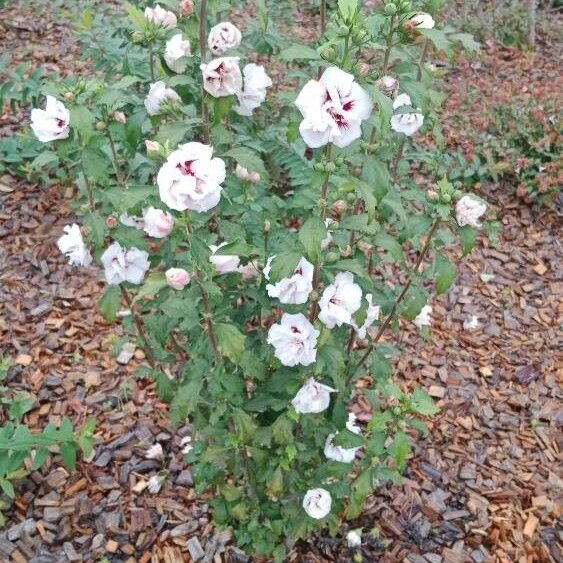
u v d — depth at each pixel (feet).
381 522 3.94
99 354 4.82
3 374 4.52
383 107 2.19
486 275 5.84
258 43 4.37
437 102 2.96
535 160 6.50
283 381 2.87
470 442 4.50
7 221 5.77
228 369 3.03
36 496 3.95
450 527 3.96
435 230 3.07
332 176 2.68
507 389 4.91
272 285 2.54
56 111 2.56
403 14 2.64
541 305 5.63
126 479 4.07
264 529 3.50
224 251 2.50
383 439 2.82
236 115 3.49
